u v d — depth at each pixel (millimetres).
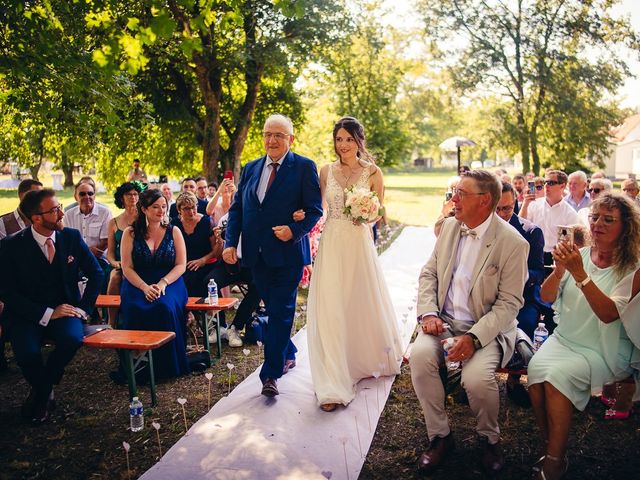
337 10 15562
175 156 17391
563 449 2918
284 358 4168
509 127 26312
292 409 3938
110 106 6672
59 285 4176
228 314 6727
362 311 4324
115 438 3670
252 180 4246
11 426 3871
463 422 3768
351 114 22781
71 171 33844
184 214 5926
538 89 25906
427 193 30016
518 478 3092
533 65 25891
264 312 6102
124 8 5184
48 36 5672
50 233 4133
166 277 4828
